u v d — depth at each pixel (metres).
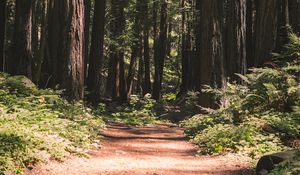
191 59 29.61
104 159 9.16
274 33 15.48
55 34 19.70
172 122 20.14
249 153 9.23
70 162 8.28
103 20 23.64
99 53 23.53
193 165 8.92
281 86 12.00
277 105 11.91
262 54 15.62
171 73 45.41
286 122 10.23
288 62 13.05
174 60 46.38
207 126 12.72
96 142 10.90
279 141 9.87
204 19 15.83
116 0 28.98
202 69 15.91
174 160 9.57
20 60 16.09
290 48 13.20
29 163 7.44
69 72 15.07
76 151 8.97
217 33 15.76
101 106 21.41
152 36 36.72
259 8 16.08
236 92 13.18
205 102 15.70
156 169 8.50
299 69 12.20
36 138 8.36
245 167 8.32
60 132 9.64
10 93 12.90
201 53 16.02
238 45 18.17
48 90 13.97
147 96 28.91
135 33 29.84
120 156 9.73
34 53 24.34
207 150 10.11
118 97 28.45
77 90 15.16
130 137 12.98
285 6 16.03
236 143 9.83
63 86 15.02
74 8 15.11
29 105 11.48
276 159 6.80
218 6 15.84
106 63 32.19
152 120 19.09
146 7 30.69
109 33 28.61
